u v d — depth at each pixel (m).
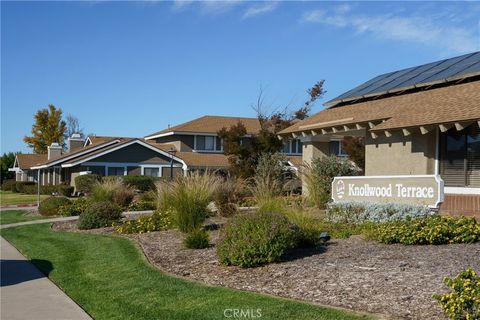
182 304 7.86
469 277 6.16
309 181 19.30
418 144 15.98
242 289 8.41
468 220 11.24
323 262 9.48
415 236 10.59
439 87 18.19
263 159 27.97
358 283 7.91
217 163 42.28
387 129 15.48
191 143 45.88
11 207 31.81
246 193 17.14
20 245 15.24
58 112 75.25
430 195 13.04
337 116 20.09
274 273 9.11
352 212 13.55
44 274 11.07
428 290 7.21
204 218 14.30
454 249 9.86
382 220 12.72
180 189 14.35
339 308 6.91
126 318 7.50
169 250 12.26
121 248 13.02
